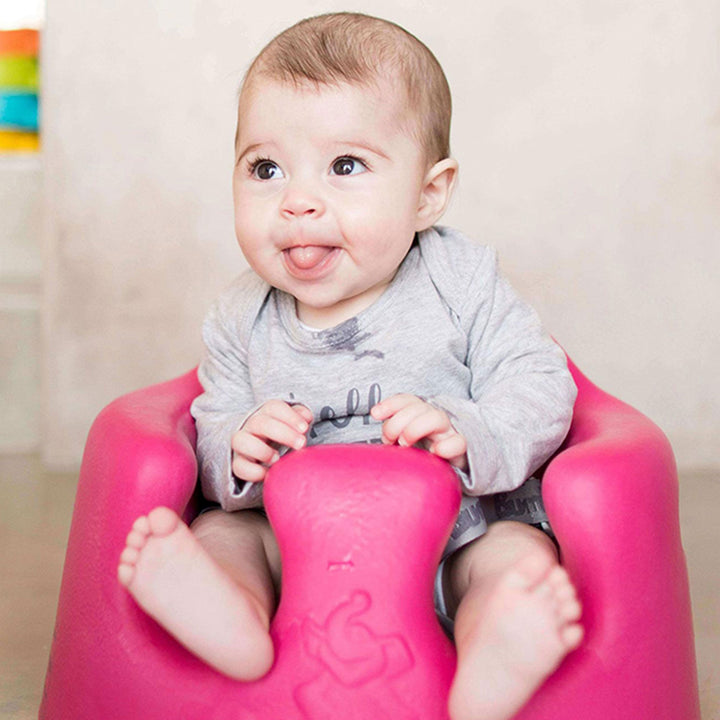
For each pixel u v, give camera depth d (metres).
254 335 1.13
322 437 1.07
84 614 0.90
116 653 0.86
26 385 2.30
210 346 1.17
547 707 0.81
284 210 0.98
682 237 2.08
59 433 2.16
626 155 2.06
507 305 1.10
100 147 2.10
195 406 1.13
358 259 1.00
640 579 0.85
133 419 1.00
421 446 0.94
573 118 2.06
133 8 2.06
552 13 2.04
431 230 1.15
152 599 0.79
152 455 0.92
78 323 2.14
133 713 0.84
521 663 0.73
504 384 1.03
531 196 2.07
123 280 2.12
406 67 1.03
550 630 0.72
